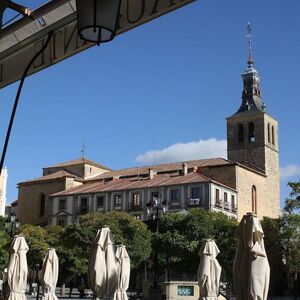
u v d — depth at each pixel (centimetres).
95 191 9062
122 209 8700
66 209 9256
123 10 392
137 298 4094
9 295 1836
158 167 9925
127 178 9775
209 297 1806
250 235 994
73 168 10494
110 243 1606
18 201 10400
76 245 6062
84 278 7388
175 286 3728
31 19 413
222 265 5709
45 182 10112
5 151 385
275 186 10225
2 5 379
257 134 10369
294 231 6084
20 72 462
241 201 8881
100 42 348
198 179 8275
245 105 10788
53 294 2142
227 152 10656
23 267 1864
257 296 949
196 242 5700
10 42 450
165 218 5994
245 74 11088
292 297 7481
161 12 369
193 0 355
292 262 6131
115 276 1582
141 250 5866
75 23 414
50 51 435
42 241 6272
